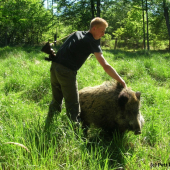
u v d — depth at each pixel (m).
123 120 3.20
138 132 3.05
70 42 3.16
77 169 2.42
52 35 31.53
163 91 5.51
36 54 11.78
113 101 3.30
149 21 28.33
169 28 24.16
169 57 12.91
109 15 29.72
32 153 2.49
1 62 9.50
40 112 4.05
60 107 3.66
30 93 5.50
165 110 4.24
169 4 23.25
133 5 25.50
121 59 11.52
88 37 3.06
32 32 27.70
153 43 31.30
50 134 2.96
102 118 3.41
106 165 2.50
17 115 3.81
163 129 3.52
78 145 2.83
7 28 23.75
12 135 2.82
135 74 7.47
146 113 4.07
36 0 26.22
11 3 21.64
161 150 3.01
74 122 3.20
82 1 25.94
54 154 2.62
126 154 2.97
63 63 3.12
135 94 3.23
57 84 3.42
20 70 7.43
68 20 27.27
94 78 6.85
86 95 3.61
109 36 34.97
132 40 31.28
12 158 2.46
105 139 3.47
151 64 8.90
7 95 5.16
